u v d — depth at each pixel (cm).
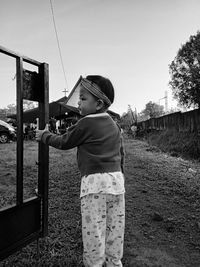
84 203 192
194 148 1201
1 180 539
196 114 1291
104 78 209
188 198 445
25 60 216
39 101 230
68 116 2208
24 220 219
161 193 476
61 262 232
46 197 239
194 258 264
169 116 1798
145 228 326
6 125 1598
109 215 200
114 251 201
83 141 197
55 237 277
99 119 200
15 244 210
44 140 215
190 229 326
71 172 602
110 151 199
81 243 268
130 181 557
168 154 1202
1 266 226
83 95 208
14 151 1073
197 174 666
